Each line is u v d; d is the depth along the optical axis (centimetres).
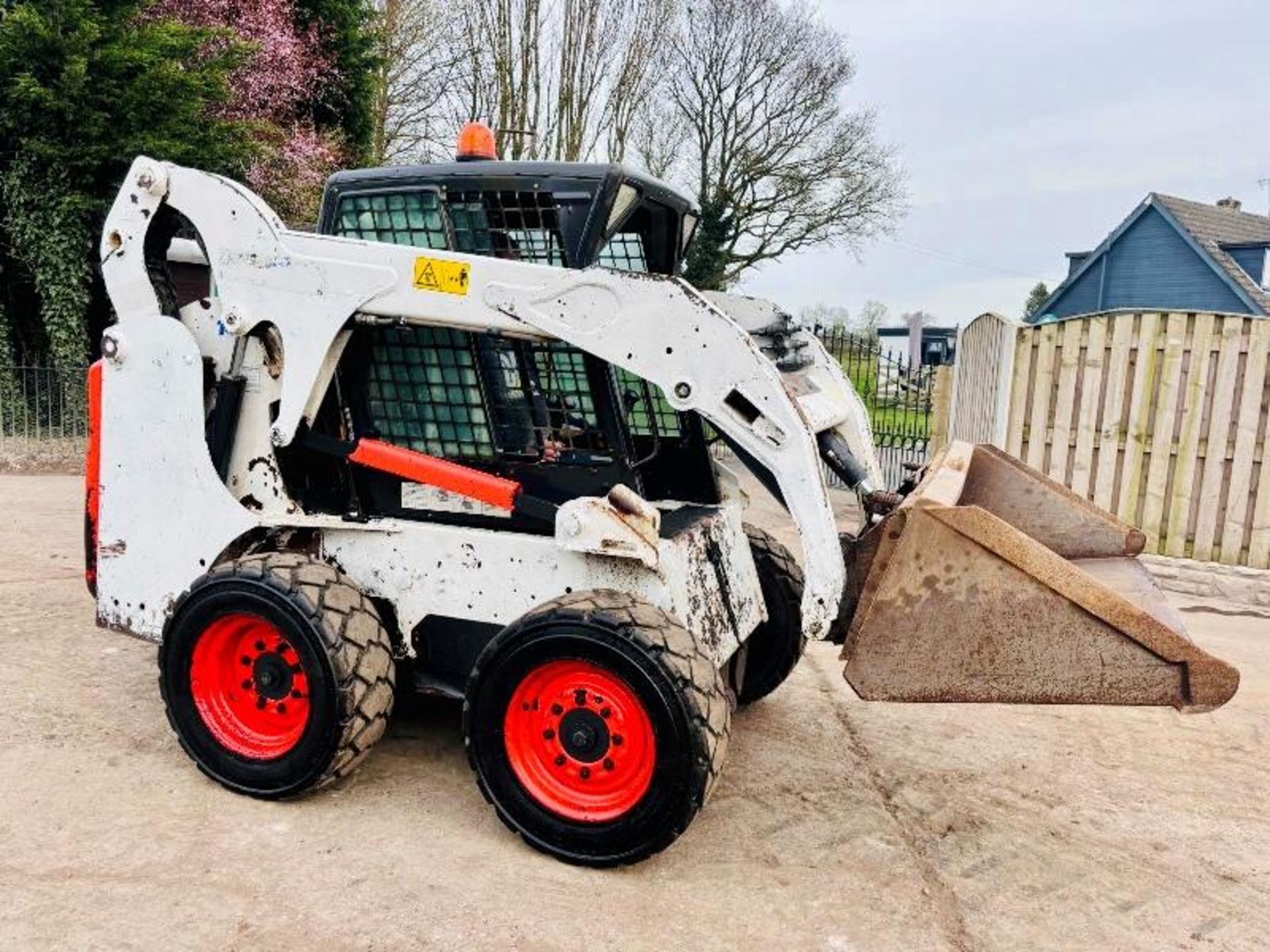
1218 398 700
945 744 404
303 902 257
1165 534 728
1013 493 366
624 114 1972
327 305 321
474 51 1833
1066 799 358
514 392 335
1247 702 471
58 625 477
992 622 270
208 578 310
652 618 274
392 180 340
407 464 321
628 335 298
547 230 326
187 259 403
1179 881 303
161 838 284
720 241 2705
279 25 1442
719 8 2525
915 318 1703
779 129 2656
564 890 271
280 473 342
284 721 315
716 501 386
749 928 261
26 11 1019
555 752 288
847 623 309
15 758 330
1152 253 2605
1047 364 769
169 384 338
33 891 254
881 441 1225
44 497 850
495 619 313
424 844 291
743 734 401
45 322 1127
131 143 1077
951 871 301
